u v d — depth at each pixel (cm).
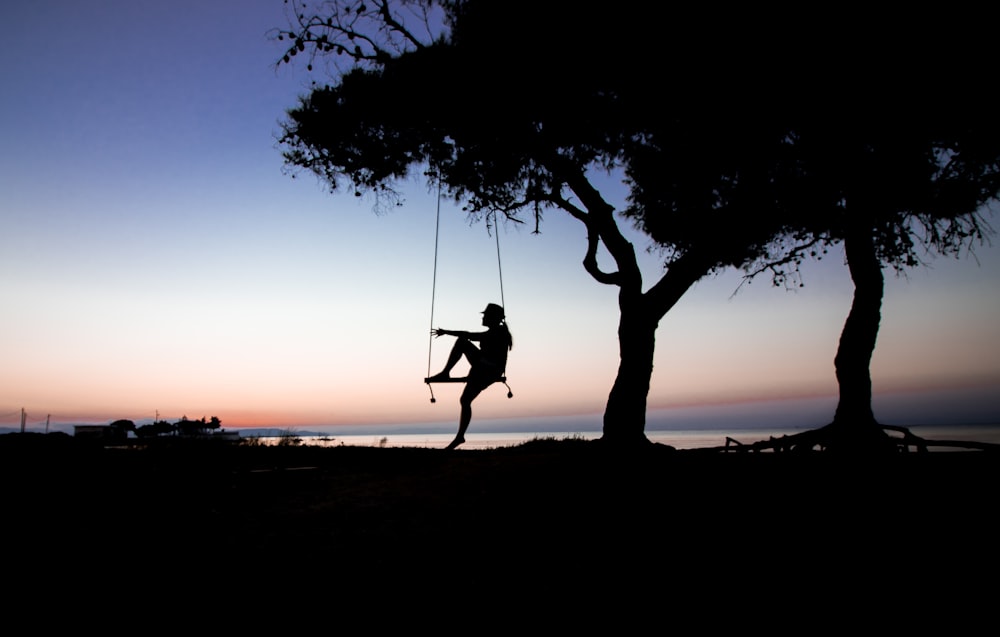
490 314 1080
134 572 509
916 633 405
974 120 835
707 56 838
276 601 463
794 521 610
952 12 728
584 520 664
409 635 414
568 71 973
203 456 1079
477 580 509
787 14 776
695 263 1067
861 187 950
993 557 490
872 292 1024
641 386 1043
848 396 1003
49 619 416
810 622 428
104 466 854
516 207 1336
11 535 578
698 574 511
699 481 788
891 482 702
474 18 1034
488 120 1089
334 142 1223
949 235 1197
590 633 420
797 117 867
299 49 1130
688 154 1026
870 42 758
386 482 907
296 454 1182
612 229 1129
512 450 1223
